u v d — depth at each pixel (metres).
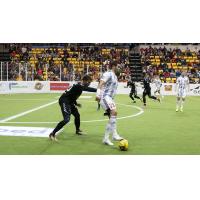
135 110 16.91
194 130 11.08
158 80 25.02
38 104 19.22
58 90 29.95
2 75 30.17
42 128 10.95
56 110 16.28
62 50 36.56
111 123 8.65
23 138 9.45
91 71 31.62
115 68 8.59
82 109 16.80
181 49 37.78
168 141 9.34
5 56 35.38
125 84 29.48
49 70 31.67
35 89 29.69
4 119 13.02
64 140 9.29
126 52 36.41
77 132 10.12
